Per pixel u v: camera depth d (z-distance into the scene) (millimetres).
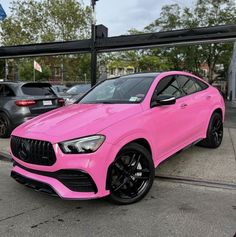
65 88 17578
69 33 37156
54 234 3904
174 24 33125
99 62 39219
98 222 4191
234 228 3980
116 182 4547
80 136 4246
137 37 12352
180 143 5984
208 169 6258
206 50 33438
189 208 4578
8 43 36688
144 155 4836
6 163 7020
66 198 4195
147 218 4277
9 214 4445
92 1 12711
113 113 4816
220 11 31719
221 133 7852
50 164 4293
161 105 5348
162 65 38469
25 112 9188
